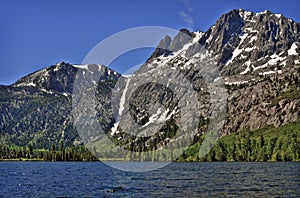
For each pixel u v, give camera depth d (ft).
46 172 568.00
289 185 293.43
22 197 259.80
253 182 325.83
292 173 438.40
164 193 261.85
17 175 495.82
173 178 391.86
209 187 291.38
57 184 351.46
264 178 368.27
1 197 261.03
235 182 330.13
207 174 448.65
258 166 635.66
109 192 277.03
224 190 270.26
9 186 335.06
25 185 343.87
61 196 261.85
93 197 254.27
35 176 473.67
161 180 369.30
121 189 294.87
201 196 242.78
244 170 519.60
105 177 435.12
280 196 234.79
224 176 407.44
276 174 425.28
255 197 232.94
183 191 269.64
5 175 496.64
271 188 275.39
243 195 242.58
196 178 387.14
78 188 311.27
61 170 627.87
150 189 288.71
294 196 233.96
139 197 246.27
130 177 424.46
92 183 355.77
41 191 293.23
